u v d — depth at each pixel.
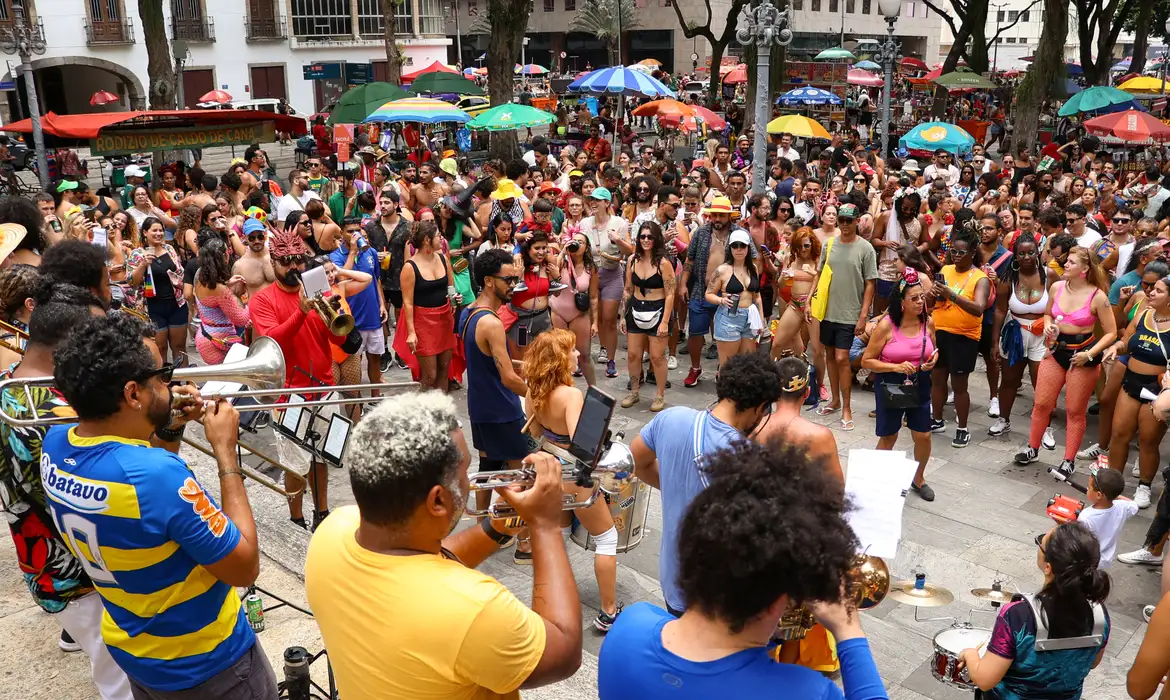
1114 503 5.71
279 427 4.09
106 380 2.36
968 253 7.98
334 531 2.02
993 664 3.68
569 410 5.08
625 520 5.30
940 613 5.75
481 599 1.82
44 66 36.12
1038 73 23.75
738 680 1.79
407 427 1.85
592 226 9.71
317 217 9.80
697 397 9.41
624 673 1.91
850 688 2.01
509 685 1.84
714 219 9.10
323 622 1.99
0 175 21.64
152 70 20.41
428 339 8.12
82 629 3.20
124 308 6.15
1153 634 3.63
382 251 10.05
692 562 1.84
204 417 2.65
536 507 2.02
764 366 3.54
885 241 10.33
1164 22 47.28
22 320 3.79
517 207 11.00
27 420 2.43
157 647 2.55
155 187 17.61
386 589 1.86
